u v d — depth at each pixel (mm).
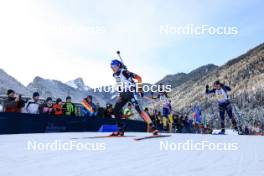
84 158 4332
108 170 3475
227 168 3566
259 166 3691
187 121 19141
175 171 3412
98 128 12883
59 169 3527
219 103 11578
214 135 8539
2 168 3580
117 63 8102
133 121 14172
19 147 5438
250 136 8266
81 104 13203
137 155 4645
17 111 10984
